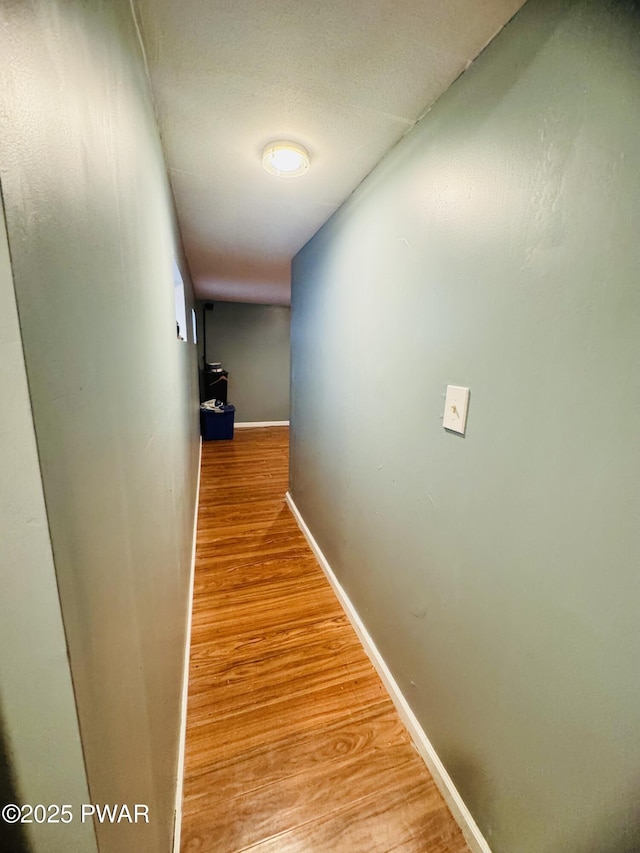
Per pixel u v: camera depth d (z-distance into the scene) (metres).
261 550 2.28
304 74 0.87
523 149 0.69
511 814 0.80
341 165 1.28
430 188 0.99
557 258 0.63
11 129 0.27
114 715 0.48
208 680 1.36
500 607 0.80
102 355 0.47
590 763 0.62
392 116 1.02
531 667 0.73
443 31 0.74
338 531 1.84
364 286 1.42
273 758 1.10
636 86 0.50
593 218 0.57
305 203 1.62
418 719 1.15
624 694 0.56
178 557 1.27
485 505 0.84
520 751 0.77
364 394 1.47
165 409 1.07
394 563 1.28
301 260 2.35
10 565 0.31
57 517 0.33
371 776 1.06
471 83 0.82
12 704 0.34
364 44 0.78
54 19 0.34
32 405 0.29
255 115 1.02
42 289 0.31
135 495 0.63
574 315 0.61
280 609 1.76
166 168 1.27
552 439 0.66
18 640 0.33
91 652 0.40
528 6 0.67
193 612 1.72
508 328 0.75
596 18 0.55
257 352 5.77
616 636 0.57
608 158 0.54
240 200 1.59
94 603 0.42
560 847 0.68
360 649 1.53
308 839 0.92
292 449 2.85
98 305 0.46
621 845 0.58
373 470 1.41
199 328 5.29
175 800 0.95
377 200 1.29
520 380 0.73
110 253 0.52
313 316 2.14
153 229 0.92
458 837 0.94
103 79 0.50
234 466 3.94
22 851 0.37
